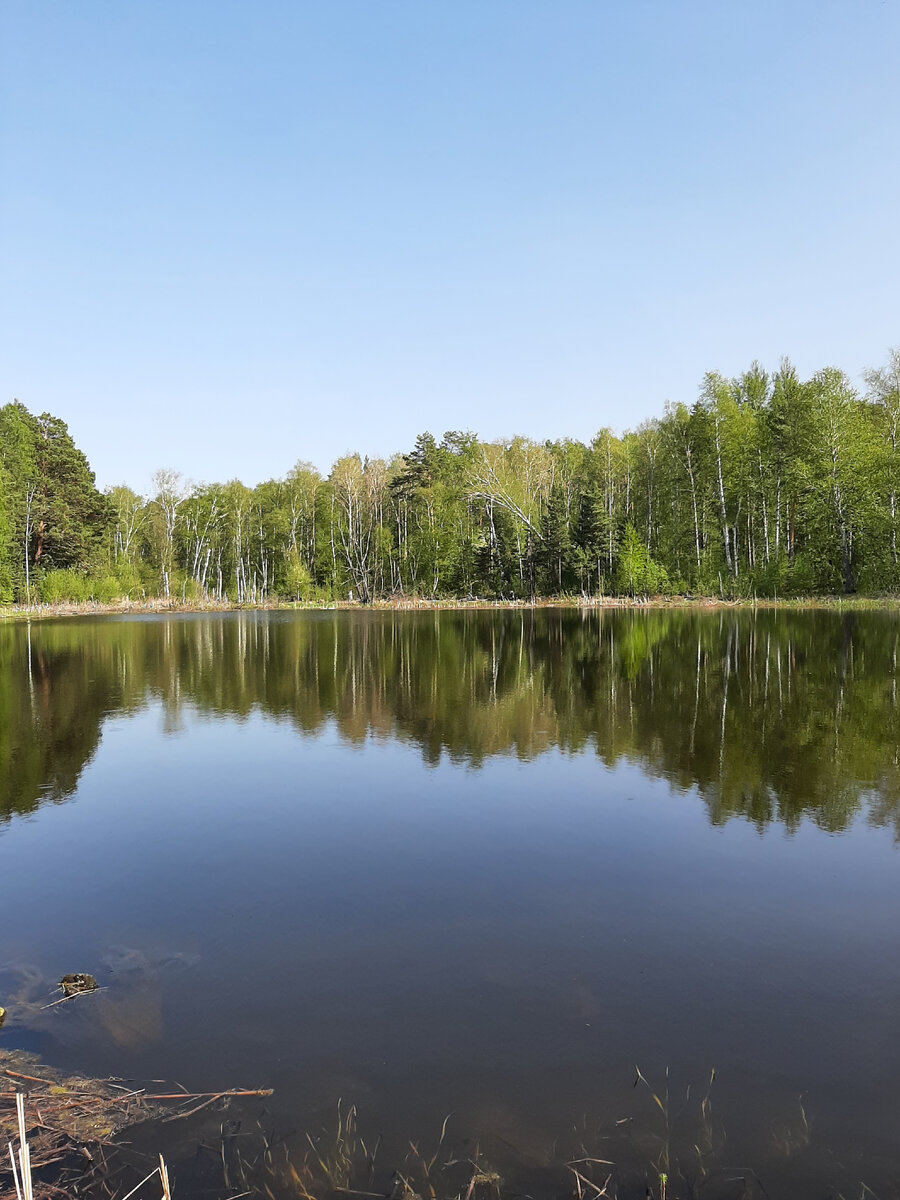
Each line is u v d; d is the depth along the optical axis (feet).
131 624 139.54
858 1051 13.85
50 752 37.93
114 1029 14.79
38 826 26.99
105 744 39.52
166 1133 12.06
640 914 19.38
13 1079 13.39
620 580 190.90
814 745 36.52
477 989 16.03
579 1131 11.95
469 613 159.53
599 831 25.41
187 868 22.94
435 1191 10.72
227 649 87.61
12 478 186.60
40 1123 12.33
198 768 34.50
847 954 17.30
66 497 207.92
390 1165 11.25
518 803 28.58
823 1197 10.58
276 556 274.57
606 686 54.75
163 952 17.84
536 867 22.49
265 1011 15.35
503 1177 11.00
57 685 59.98
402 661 72.84
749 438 174.60
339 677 62.39
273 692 55.11
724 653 73.51
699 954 17.37
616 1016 14.99
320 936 18.49
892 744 36.55
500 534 222.89
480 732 40.68
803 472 160.97
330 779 32.30
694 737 38.50
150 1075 13.47
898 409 154.30
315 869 22.70
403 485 244.83
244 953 17.71
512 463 229.25
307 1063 13.74
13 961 17.54
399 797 29.63
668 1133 11.87
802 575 162.71
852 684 53.62
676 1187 10.75
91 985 16.34
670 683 55.47
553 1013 15.11
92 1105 12.73
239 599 250.37
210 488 271.69
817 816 26.53
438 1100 12.72
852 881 21.17
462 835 25.30
